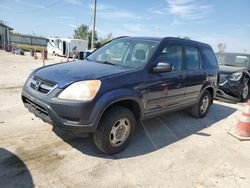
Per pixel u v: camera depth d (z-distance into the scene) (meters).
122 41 4.88
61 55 33.31
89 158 3.54
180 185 3.11
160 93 4.21
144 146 4.13
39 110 3.46
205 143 4.53
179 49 4.84
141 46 4.41
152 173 3.33
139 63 4.06
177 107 4.90
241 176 3.45
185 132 5.01
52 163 3.32
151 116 4.23
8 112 5.20
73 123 3.17
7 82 8.86
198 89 5.44
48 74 3.58
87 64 4.18
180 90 4.76
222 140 4.75
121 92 3.45
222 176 3.40
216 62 6.34
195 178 3.30
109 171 3.27
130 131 3.84
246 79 8.41
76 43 33.12
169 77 4.39
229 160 3.91
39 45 43.22
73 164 3.35
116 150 3.71
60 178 3.01
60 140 4.01
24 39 41.59
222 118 6.30
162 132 4.88
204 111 6.07
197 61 5.44
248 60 9.42
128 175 3.22
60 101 3.14
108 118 3.44
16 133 4.15
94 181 3.02
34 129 4.37
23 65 15.57
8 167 3.13
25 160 3.33
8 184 2.81
